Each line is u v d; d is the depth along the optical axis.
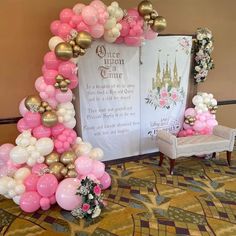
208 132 4.59
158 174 3.91
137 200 3.18
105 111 4.10
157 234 2.57
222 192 3.40
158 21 3.60
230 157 4.26
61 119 3.25
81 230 2.63
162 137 3.99
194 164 4.30
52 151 3.18
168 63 4.46
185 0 4.56
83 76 3.84
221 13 5.02
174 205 3.08
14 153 2.97
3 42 3.48
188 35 4.58
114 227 2.68
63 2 3.73
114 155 4.33
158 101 4.51
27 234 2.57
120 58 4.04
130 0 4.12
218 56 5.19
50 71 3.18
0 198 3.25
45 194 2.87
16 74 3.63
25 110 3.27
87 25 3.22
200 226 2.69
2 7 3.40
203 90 5.12
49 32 3.72
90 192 2.81
